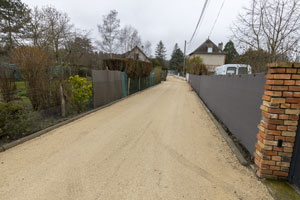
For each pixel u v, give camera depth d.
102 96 7.23
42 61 5.04
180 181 2.25
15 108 3.57
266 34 4.86
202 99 9.87
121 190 2.06
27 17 15.09
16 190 2.04
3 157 2.83
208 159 2.85
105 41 29.34
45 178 2.27
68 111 5.63
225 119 4.71
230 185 2.17
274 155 2.16
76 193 2.00
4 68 4.49
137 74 12.45
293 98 2.00
